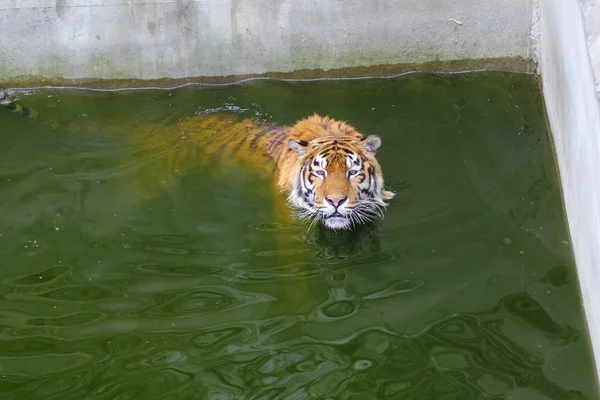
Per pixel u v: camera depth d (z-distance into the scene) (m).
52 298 5.14
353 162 5.46
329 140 5.55
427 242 5.34
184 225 5.42
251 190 5.58
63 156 5.75
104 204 5.51
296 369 4.89
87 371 4.90
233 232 5.40
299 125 5.67
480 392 4.82
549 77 5.89
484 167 5.65
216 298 5.14
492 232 5.37
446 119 5.95
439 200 5.51
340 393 4.82
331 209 5.36
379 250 5.32
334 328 5.03
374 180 5.50
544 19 6.00
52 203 5.51
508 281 5.18
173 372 4.89
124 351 4.96
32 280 5.21
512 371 4.88
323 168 5.44
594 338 4.93
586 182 5.10
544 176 5.61
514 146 5.77
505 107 6.03
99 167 5.69
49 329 5.04
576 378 4.87
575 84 5.32
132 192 5.56
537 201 5.50
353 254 5.31
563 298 5.12
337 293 5.15
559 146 5.61
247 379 4.86
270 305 5.11
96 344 4.98
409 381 4.86
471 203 5.49
